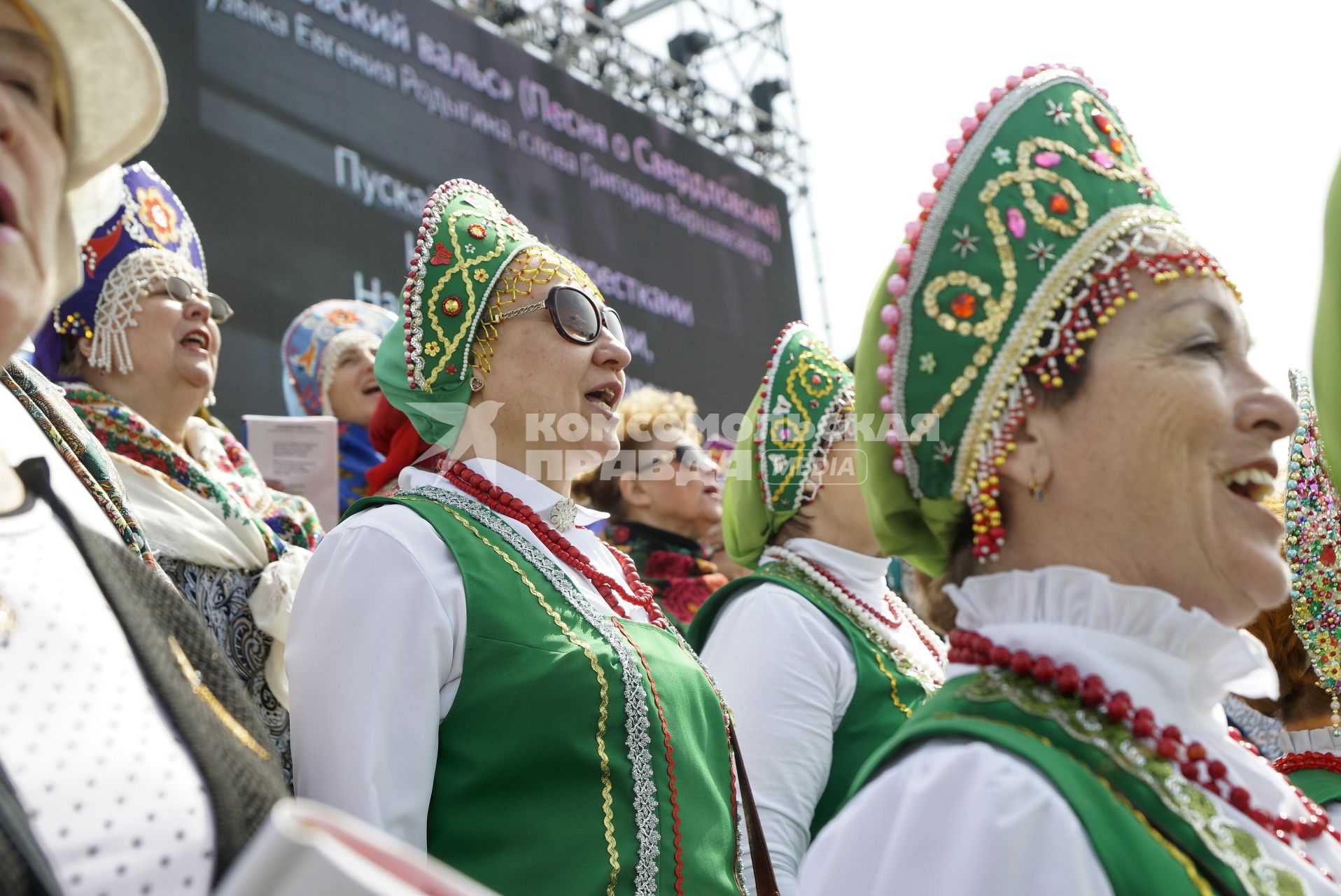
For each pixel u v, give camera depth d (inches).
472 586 73.1
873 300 59.4
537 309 85.2
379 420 110.9
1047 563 53.9
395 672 69.0
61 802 39.9
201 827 42.6
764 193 462.6
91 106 46.1
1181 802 47.0
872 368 58.7
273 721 95.0
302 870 24.6
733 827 78.2
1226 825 47.3
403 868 26.3
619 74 429.7
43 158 42.4
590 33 425.1
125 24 43.6
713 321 424.2
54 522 48.1
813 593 104.7
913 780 47.7
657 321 403.9
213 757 45.0
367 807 65.7
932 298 55.7
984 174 56.1
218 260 278.2
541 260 86.9
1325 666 74.4
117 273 103.6
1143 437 51.8
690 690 78.5
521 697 70.7
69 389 99.0
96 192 51.2
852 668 100.9
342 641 70.0
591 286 89.9
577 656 72.7
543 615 74.2
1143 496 51.9
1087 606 51.5
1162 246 53.6
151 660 46.1
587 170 394.9
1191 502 51.9
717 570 148.7
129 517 55.9
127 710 43.6
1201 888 44.4
